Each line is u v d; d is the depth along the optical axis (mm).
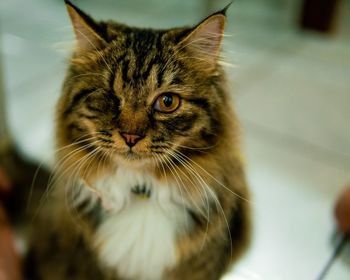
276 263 618
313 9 1122
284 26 1155
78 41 458
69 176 492
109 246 509
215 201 492
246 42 1077
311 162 774
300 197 713
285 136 822
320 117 868
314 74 991
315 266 617
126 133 436
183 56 448
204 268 529
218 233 506
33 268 602
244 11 1181
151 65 438
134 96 437
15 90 868
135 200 490
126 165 458
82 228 513
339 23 1194
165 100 441
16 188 644
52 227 551
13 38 1013
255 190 719
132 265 516
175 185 476
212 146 470
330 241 648
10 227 614
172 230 495
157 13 1145
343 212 636
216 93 461
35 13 1106
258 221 671
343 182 741
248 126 837
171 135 447
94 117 446
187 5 1183
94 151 461
